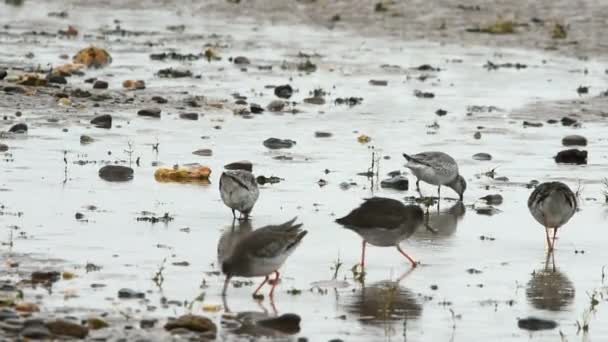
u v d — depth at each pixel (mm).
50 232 17578
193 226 18453
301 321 14141
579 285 16062
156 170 21984
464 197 21562
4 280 15039
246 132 26594
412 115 29422
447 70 36562
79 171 21953
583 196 21516
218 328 13742
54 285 14961
